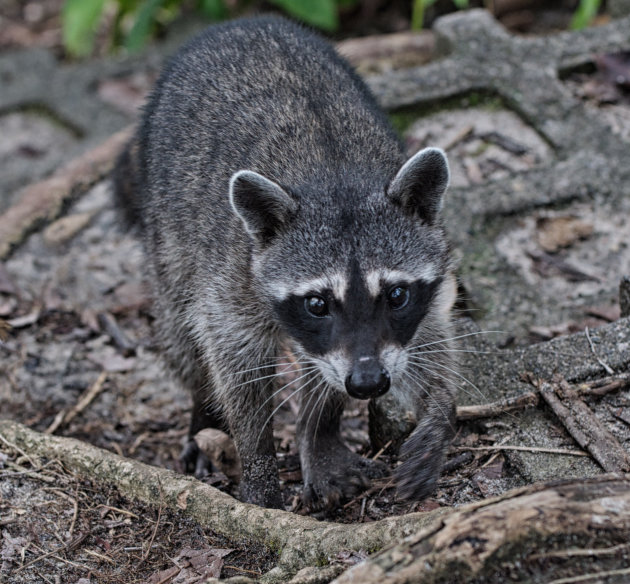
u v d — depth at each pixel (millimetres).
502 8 13664
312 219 6301
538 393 6824
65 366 8930
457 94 11039
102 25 15992
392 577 4484
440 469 6250
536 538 4543
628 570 4469
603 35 11539
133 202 9289
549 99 10688
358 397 5926
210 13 14133
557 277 8719
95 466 6660
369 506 6617
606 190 9500
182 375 7891
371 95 8234
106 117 13062
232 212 6805
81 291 9852
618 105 10781
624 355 7016
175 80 8133
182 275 7512
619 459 6105
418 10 13094
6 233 10469
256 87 7406
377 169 6738
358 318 6102
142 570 5840
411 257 6309
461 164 10250
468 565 4484
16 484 6609
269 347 6953
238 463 7422
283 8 14312
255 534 5820
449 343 6793
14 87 13867
